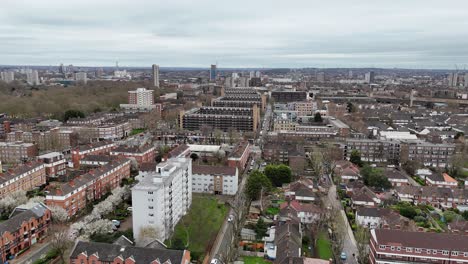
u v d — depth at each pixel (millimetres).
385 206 191125
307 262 124688
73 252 127000
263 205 191625
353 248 153625
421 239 133000
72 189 177375
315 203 195750
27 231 149000
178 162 188875
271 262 142000
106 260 123750
